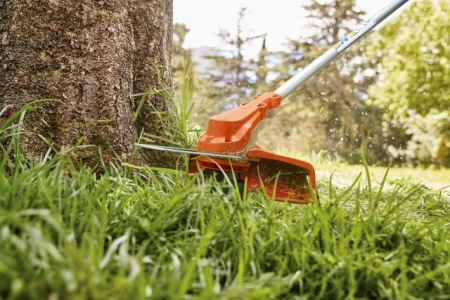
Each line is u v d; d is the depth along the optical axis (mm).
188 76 2750
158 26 2645
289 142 14125
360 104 14656
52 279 976
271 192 2199
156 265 1219
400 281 1356
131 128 2447
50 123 2238
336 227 1588
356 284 1285
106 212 1581
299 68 15766
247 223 1525
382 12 2826
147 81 2596
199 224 1618
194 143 2754
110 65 2346
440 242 1558
